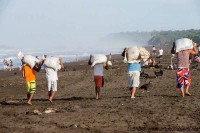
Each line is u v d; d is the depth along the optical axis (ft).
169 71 167.43
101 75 87.86
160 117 59.88
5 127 55.88
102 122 57.67
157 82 124.98
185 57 80.48
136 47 82.07
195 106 68.23
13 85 148.97
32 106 77.61
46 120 60.13
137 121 57.57
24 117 63.16
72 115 63.77
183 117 59.26
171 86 109.60
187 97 80.43
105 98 88.28
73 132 51.75
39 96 108.78
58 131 52.54
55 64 81.05
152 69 181.06
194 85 107.34
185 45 79.71
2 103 86.79
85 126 55.26
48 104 81.35
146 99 80.18
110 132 51.39
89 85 137.39
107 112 65.82
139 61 82.64
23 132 52.34
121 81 140.46
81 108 71.36
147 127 53.52
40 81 159.74
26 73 80.69
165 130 51.60
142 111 65.67
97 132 51.47
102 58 87.04
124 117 60.85
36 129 54.03
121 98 84.99
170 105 70.64
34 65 80.69
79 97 97.35
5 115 66.44
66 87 135.33
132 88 83.41
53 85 81.71
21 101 91.76
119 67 217.15
